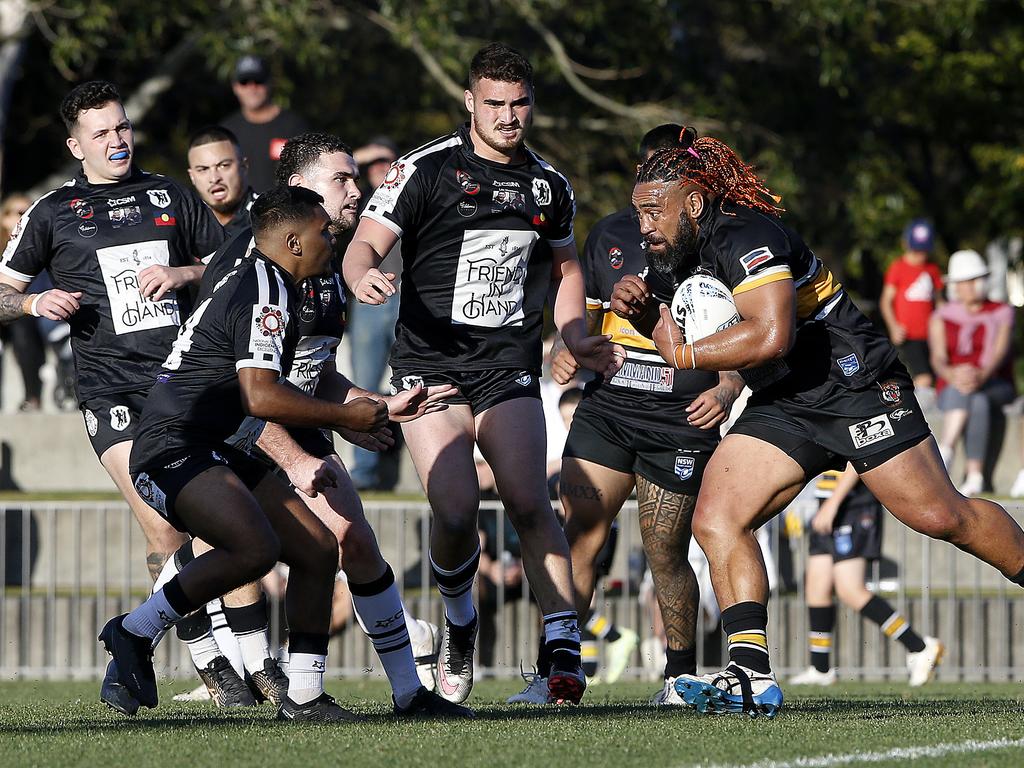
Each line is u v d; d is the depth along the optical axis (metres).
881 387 18.53
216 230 23.97
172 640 36.91
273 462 19.69
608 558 34.47
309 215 17.30
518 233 20.92
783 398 18.70
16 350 47.25
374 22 62.06
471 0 61.62
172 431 17.44
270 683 23.08
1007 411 45.84
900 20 69.69
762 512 18.59
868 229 67.12
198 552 20.62
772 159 63.50
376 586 19.23
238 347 16.83
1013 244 90.38
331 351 19.36
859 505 34.66
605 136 67.12
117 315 23.02
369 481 43.88
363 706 21.70
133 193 23.48
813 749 15.11
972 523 18.69
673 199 18.28
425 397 17.64
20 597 37.47
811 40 63.31
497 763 14.09
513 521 20.38
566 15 62.94
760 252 17.78
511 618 37.09
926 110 72.62
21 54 63.72
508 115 20.47
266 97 36.81
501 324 20.98
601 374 22.31
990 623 38.25
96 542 39.38
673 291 21.17
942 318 45.59
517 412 20.66
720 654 35.91
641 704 22.59
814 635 35.06
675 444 22.86
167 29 67.31
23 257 23.25
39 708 21.77
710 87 66.38
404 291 21.28
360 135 68.81
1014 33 70.31
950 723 17.69
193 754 14.73
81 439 45.66
